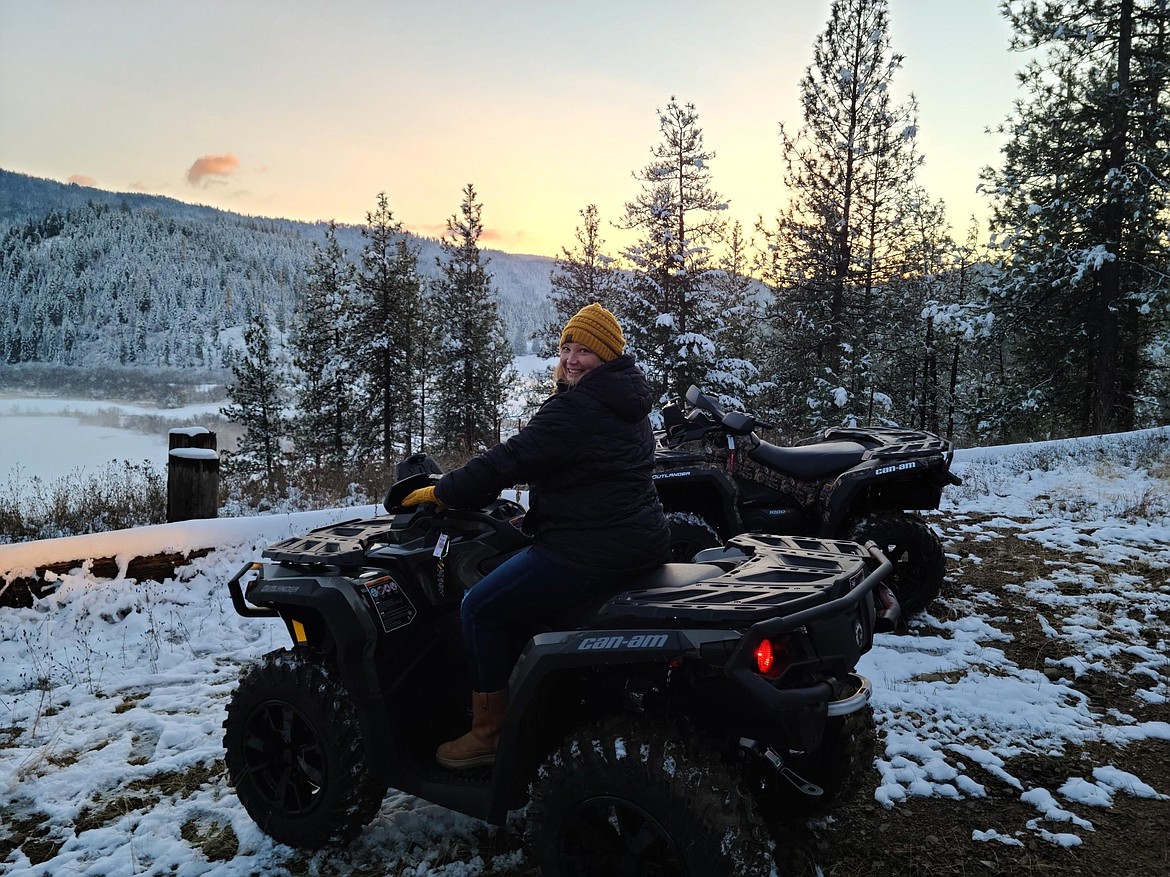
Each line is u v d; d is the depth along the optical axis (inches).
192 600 223.1
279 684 114.2
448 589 117.9
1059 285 735.7
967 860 106.2
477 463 100.1
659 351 867.4
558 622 102.1
